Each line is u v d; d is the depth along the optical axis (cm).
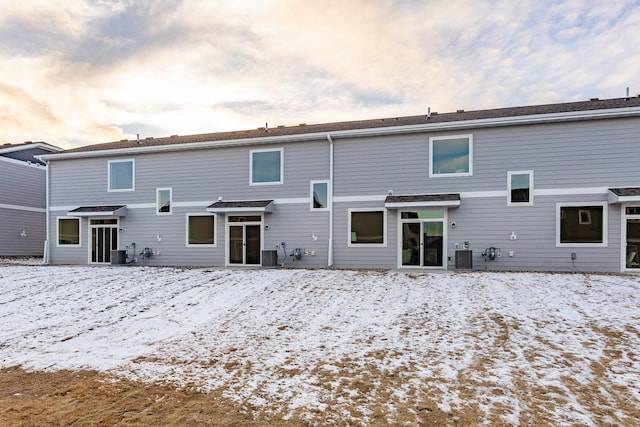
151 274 1311
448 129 1336
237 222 1566
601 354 541
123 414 402
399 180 1391
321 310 836
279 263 1501
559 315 727
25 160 2373
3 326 795
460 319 734
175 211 1645
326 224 1462
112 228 1731
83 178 1783
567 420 371
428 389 452
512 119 1258
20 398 457
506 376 482
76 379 518
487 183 1302
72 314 877
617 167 1184
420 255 1358
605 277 1031
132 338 709
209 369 540
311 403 421
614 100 1366
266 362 561
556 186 1237
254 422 379
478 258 1303
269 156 1542
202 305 920
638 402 404
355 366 535
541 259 1245
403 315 777
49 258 1808
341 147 1455
